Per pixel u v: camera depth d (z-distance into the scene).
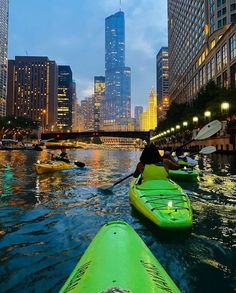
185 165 17.20
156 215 6.66
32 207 9.13
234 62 60.75
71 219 7.77
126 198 10.46
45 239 6.29
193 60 102.69
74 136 131.25
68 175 17.62
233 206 9.31
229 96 46.28
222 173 18.80
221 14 79.38
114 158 43.31
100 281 2.84
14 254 5.52
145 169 8.79
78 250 5.70
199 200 10.22
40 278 4.67
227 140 48.41
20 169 21.67
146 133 133.12
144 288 2.75
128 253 3.58
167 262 5.24
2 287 4.42
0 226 7.17
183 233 6.45
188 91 113.94
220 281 4.60
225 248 5.86
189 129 72.44
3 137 128.75
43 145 121.81
